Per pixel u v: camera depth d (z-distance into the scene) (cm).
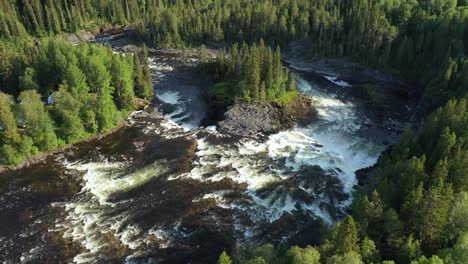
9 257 7244
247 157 10244
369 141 11200
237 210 8406
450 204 6253
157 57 17562
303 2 18775
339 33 16988
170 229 7881
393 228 6303
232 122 11619
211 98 12875
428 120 9569
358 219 6612
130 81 12388
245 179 9375
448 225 6200
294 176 9569
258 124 11644
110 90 11619
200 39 18950
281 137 11294
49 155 10112
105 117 11019
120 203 8544
